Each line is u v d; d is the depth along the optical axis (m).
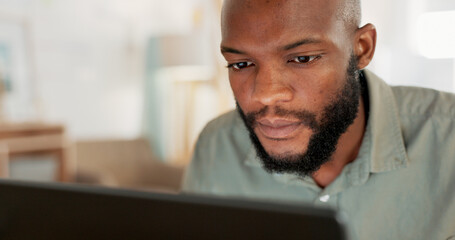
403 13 3.73
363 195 0.88
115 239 0.46
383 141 0.87
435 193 0.85
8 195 0.52
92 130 4.02
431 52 3.64
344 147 0.84
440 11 3.60
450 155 0.84
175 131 4.45
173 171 3.70
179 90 4.42
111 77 4.16
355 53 0.75
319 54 0.67
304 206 0.38
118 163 3.77
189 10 4.65
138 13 4.34
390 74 3.80
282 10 0.64
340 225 0.36
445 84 3.62
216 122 1.12
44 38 3.60
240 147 1.06
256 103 0.70
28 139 3.02
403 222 0.87
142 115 4.46
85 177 3.12
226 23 0.69
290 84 0.68
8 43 3.35
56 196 0.49
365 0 3.77
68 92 3.81
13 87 3.39
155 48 4.37
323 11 0.66
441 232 0.84
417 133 0.88
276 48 0.65
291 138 0.70
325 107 0.70
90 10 3.93
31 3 3.49
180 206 0.43
